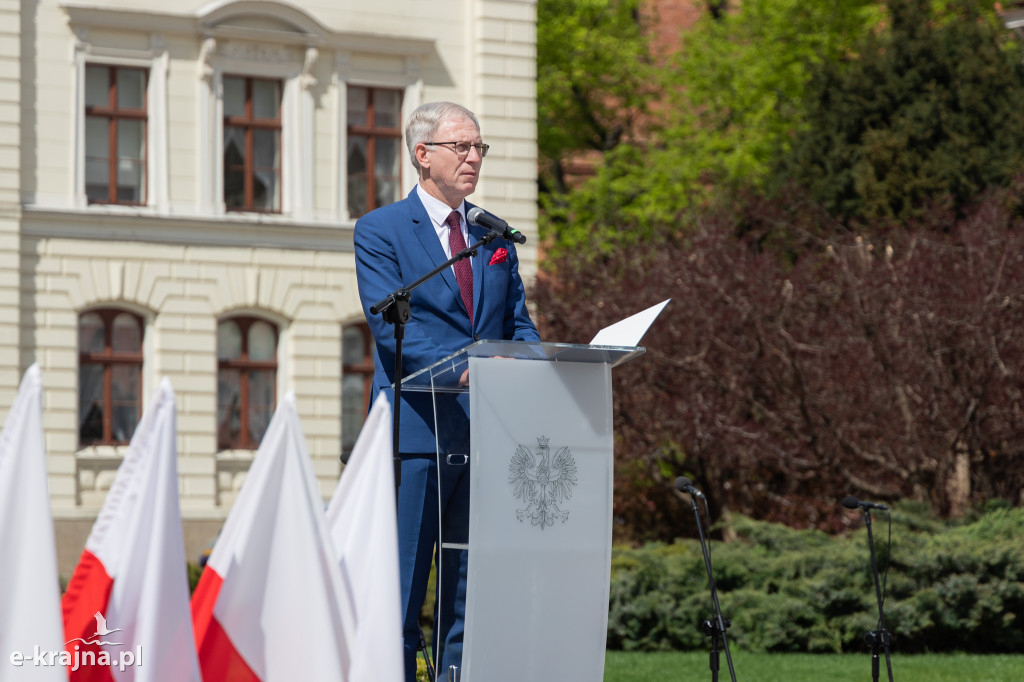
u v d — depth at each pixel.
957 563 24.34
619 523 37.41
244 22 45.00
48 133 43.03
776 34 52.75
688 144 53.28
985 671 20.44
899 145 38.91
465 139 10.00
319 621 6.90
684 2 62.59
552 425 8.62
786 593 24.59
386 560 7.14
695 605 24.25
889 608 23.69
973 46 41.03
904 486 32.00
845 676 19.84
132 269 43.78
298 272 45.75
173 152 44.50
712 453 33.69
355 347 47.09
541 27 56.22
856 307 30.39
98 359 43.81
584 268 36.69
